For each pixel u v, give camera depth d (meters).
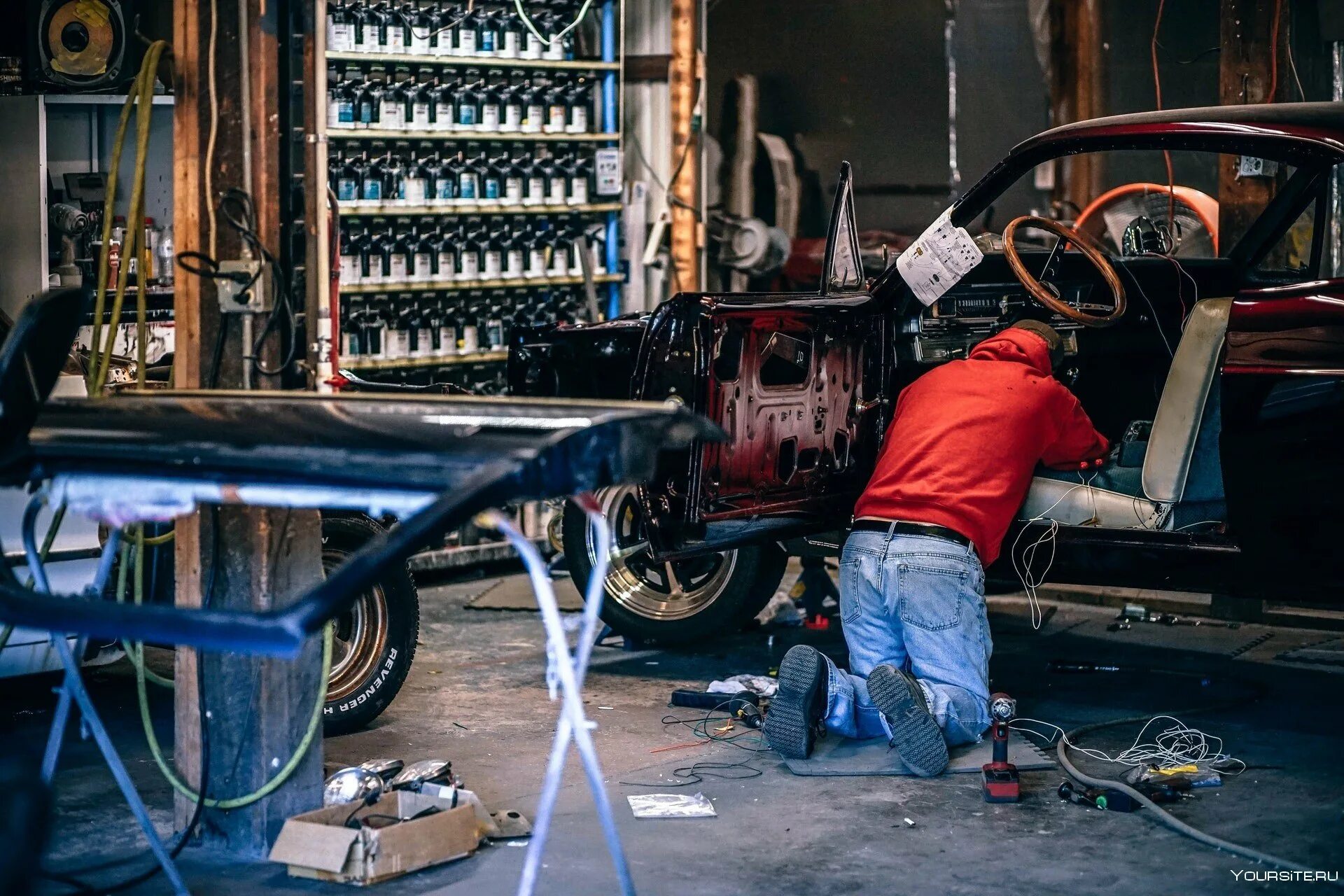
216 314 3.95
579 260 8.12
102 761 4.60
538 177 7.89
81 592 4.82
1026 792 4.27
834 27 10.48
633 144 8.46
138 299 4.02
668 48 8.30
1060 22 9.82
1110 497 5.01
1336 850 3.79
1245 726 4.87
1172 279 5.73
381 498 2.74
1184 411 4.85
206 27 3.84
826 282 5.32
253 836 3.85
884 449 4.79
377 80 7.30
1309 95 7.77
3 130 6.02
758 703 5.05
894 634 4.63
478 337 7.81
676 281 8.46
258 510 3.81
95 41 6.34
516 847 3.87
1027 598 6.81
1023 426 4.63
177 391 3.76
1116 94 9.88
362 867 3.60
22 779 2.07
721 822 4.05
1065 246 5.48
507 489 2.65
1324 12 6.80
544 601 2.88
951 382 4.73
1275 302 4.56
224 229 3.88
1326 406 4.44
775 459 5.01
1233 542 4.71
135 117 6.58
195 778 3.94
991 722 4.52
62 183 6.47
